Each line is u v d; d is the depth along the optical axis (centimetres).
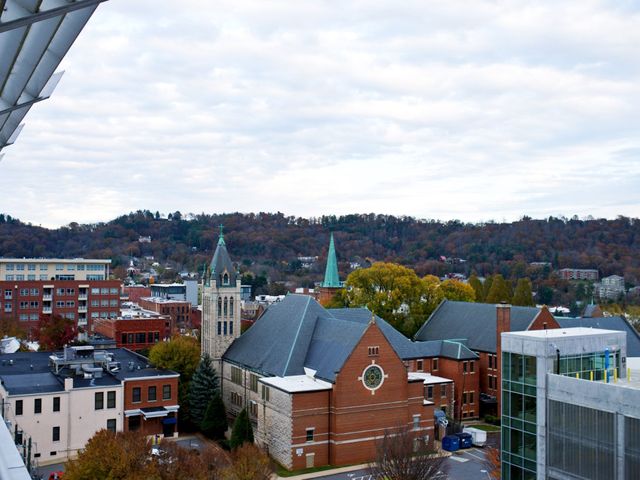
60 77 1636
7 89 1449
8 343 10719
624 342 5119
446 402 8625
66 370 8006
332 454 6831
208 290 9206
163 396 7681
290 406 6706
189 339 10519
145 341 12469
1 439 1261
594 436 4228
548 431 4609
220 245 9312
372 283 12162
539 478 4647
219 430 7638
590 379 4784
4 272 16525
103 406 7238
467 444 7488
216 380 8138
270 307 9250
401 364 7212
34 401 6819
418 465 5456
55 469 6519
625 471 4000
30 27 1161
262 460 5534
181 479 4834
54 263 16988
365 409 6969
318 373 7281
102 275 17562
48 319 13275
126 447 4797
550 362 4675
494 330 9412
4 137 1916
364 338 7012
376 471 5678
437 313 10906
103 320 14112
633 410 3950
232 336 9225
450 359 9150
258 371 7981
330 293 14312
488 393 9212
